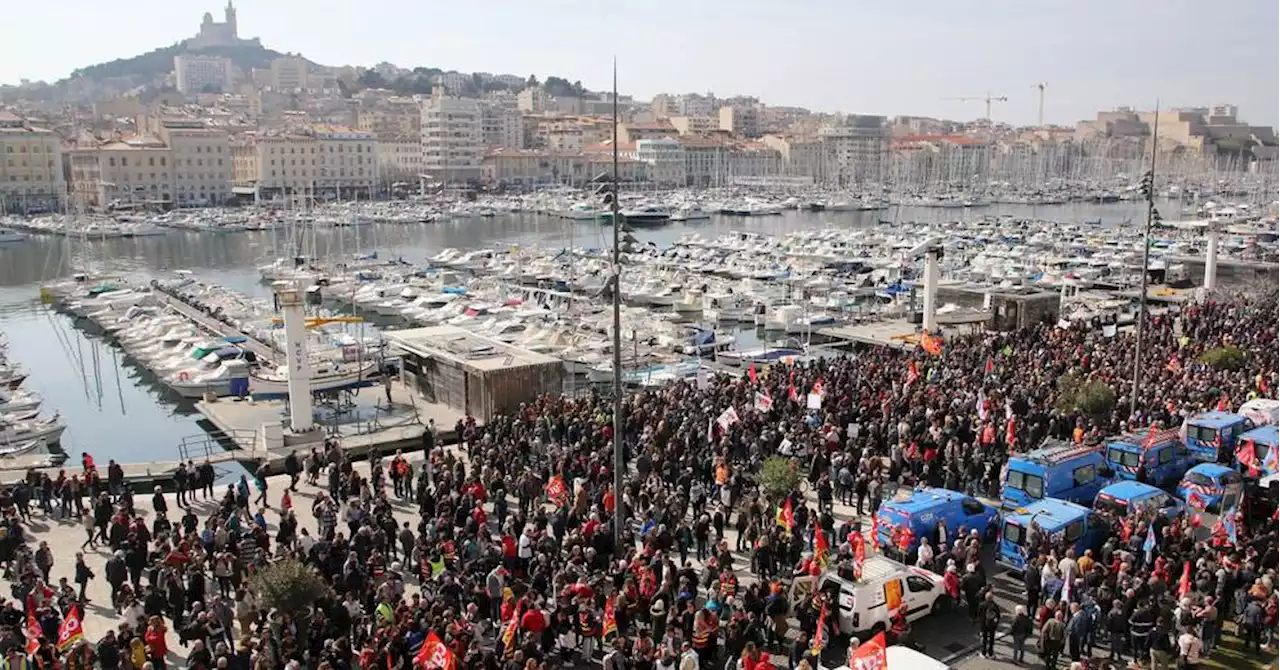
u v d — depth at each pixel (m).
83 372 67.19
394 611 22.08
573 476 33.69
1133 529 26.39
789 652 23.17
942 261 109.81
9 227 172.50
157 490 30.70
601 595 23.52
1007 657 23.02
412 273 107.81
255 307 83.88
